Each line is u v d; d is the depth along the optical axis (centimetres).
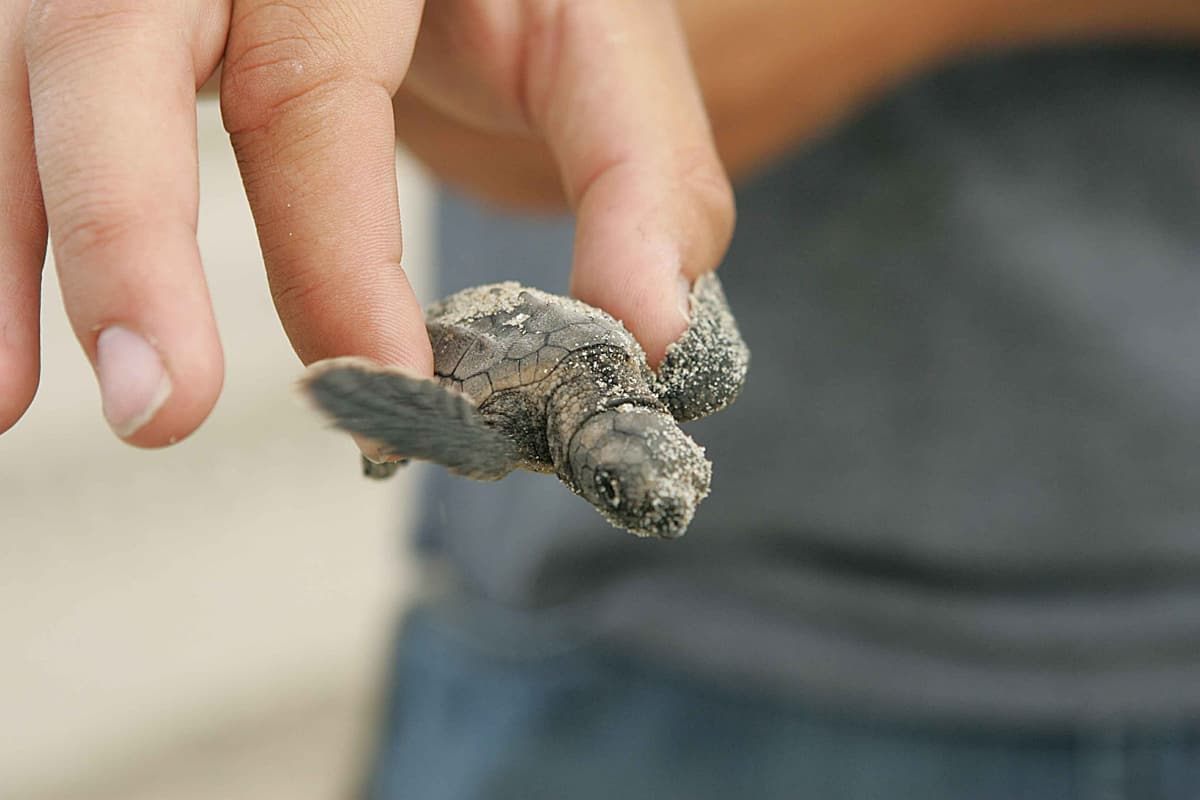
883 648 37
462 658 40
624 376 27
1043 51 36
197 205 25
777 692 37
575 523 38
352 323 26
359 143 26
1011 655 36
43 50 25
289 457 100
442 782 40
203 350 24
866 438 37
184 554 86
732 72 34
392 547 83
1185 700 35
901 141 37
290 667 77
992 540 36
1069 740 36
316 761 70
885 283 37
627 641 38
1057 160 36
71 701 73
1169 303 36
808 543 37
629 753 38
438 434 26
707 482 26
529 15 29
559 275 39
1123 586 36
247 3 26
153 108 25
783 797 37
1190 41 36
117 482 92
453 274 43
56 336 103
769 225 37
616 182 28
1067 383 36
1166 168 36
